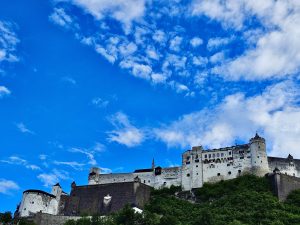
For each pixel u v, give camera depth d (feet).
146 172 644.69
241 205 505.66
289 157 602.44
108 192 572.51
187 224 459.73
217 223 453.99
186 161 628.69
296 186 547.08
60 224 516.32
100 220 484.74
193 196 581.53
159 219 474.08
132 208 498.28
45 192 595.47
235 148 612.70
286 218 458.50
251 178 573.74
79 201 579.89
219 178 600.39
